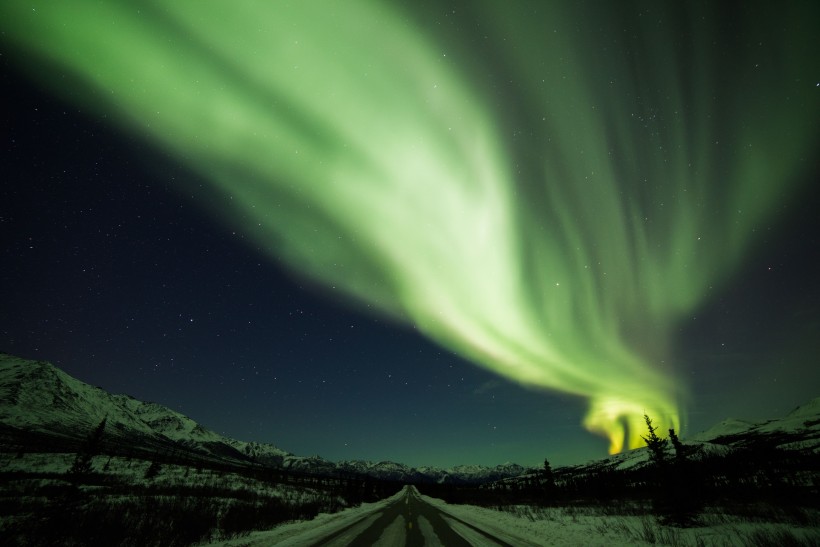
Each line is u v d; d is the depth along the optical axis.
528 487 63.41
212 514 16.80
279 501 29.48
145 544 10.92
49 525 11.84
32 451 65.50
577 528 16.44
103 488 29.31
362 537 13.68
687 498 16.22
